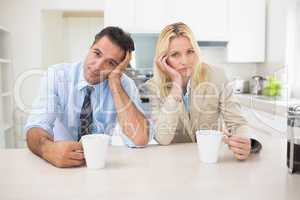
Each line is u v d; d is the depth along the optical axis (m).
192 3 2.96
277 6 2.99
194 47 1.36
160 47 1.33
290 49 2.89
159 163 0.84
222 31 3.04
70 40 4.30
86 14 4.21
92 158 0.78
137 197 0.60
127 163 0.84
